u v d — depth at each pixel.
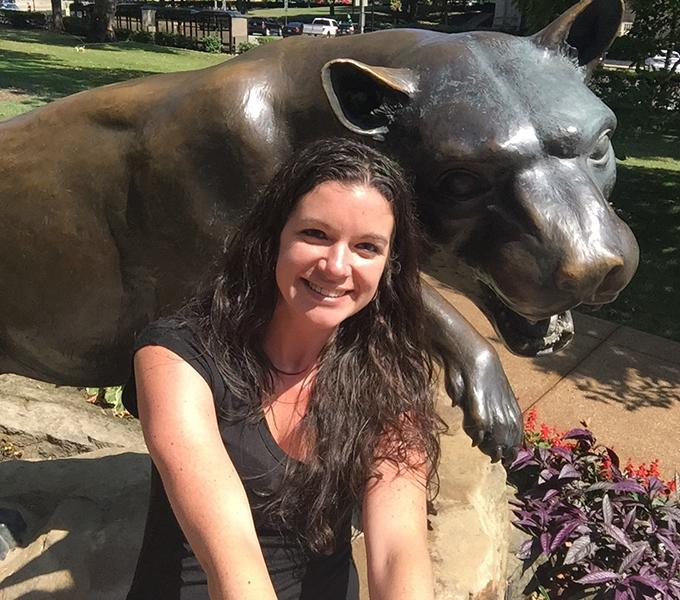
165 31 27.70
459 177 1.66
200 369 1.36
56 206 2.07
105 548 2.37
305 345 1.44
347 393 1.44
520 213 1.61
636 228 8.55
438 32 1.89
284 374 1.46
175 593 1.47
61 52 19.12
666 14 8.66
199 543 1.16
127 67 17.11
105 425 3.66
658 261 7.62
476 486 2.73
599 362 5.41
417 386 1.50
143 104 1.97
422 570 1.30
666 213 9.09
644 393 5.03
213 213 1.90
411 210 1.42
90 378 2.38
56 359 2.32
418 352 1.52
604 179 1.74
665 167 11.26
